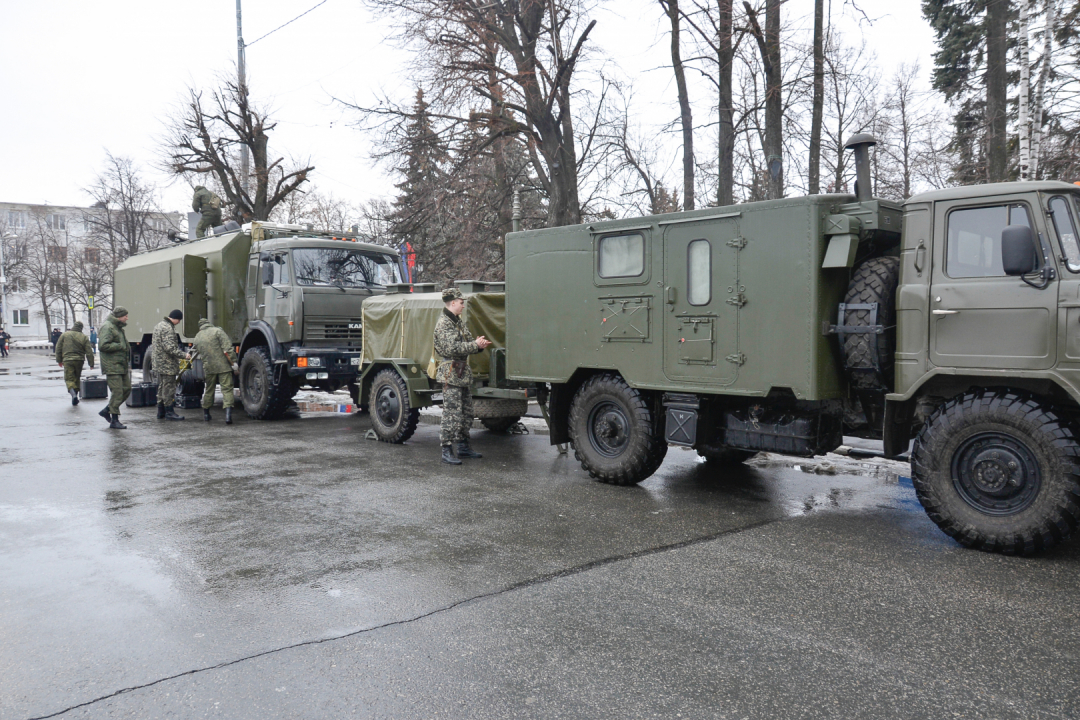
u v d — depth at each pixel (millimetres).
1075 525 4703
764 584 4402
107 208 43062
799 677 3217
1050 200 4941
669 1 15047
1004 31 15438
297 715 2902
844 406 6125
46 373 26328
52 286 56281
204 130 28469
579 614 3936
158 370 12406
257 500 6555
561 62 16766
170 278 14445
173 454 8992
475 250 20594
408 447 9578
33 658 3430
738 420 6578
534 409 13359
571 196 18141
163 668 3318
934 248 5336
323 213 45656
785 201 5926
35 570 4680
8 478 7520
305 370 12086
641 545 5199
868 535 5480
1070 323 4738
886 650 3488
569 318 7598
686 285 6602
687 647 3520
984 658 3406
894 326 5715
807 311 5805
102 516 6000
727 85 14547
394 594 4230
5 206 66812
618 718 2873
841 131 22156
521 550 5074
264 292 12750
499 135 17984
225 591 4293
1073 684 3154
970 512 5105
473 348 8250
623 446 7180
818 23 13766
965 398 5188
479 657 3416
